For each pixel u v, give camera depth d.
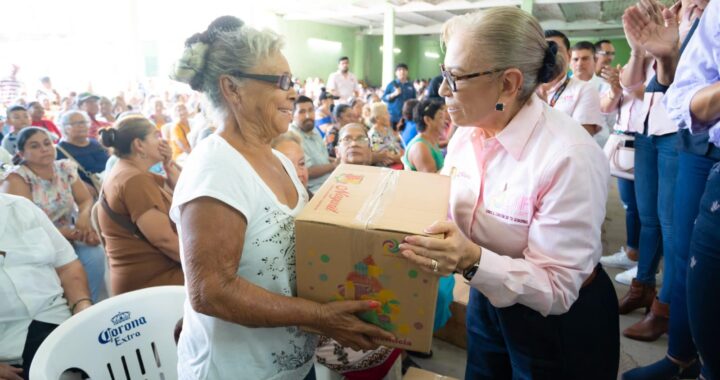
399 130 4.76
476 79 0.87
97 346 1.16
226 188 0.76
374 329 0.82
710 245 1.00
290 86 0.85
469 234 1.06
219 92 0.85
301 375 0.97
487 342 1.20
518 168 0.94
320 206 0.83
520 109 0.94
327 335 0.84
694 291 1.06
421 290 0.77
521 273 0.86
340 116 4.42
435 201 0.88
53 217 2.43
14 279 1.38
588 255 0.88
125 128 1.80
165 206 1.82
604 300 1.04
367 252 0.76
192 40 0.84
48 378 0.98
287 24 12.86
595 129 2.54
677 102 1.04
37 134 2.36
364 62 17.02
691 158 1.35
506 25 0.84
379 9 10.95
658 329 2.02
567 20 12.75
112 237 1.78
